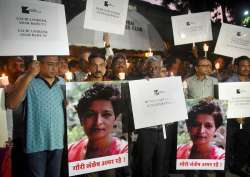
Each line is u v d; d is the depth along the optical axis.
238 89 4.46
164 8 9.46
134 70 6.23
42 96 3.34
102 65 4.28
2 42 3.14
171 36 8.95
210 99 4.09
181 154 4.12
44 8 3.33
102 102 3.57
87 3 3.96
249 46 5.12
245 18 12.91
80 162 3.51
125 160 3.76
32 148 3.32
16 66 4.35
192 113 4.09
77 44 6.04
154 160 4.15
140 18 7.04
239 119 4.82
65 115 3.53
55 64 3.41
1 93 3.24
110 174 4.17
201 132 4.11
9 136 3.70
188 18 4.96
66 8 6.84
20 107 3.74
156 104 3.86
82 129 3.50
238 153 5.14
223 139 4.15
